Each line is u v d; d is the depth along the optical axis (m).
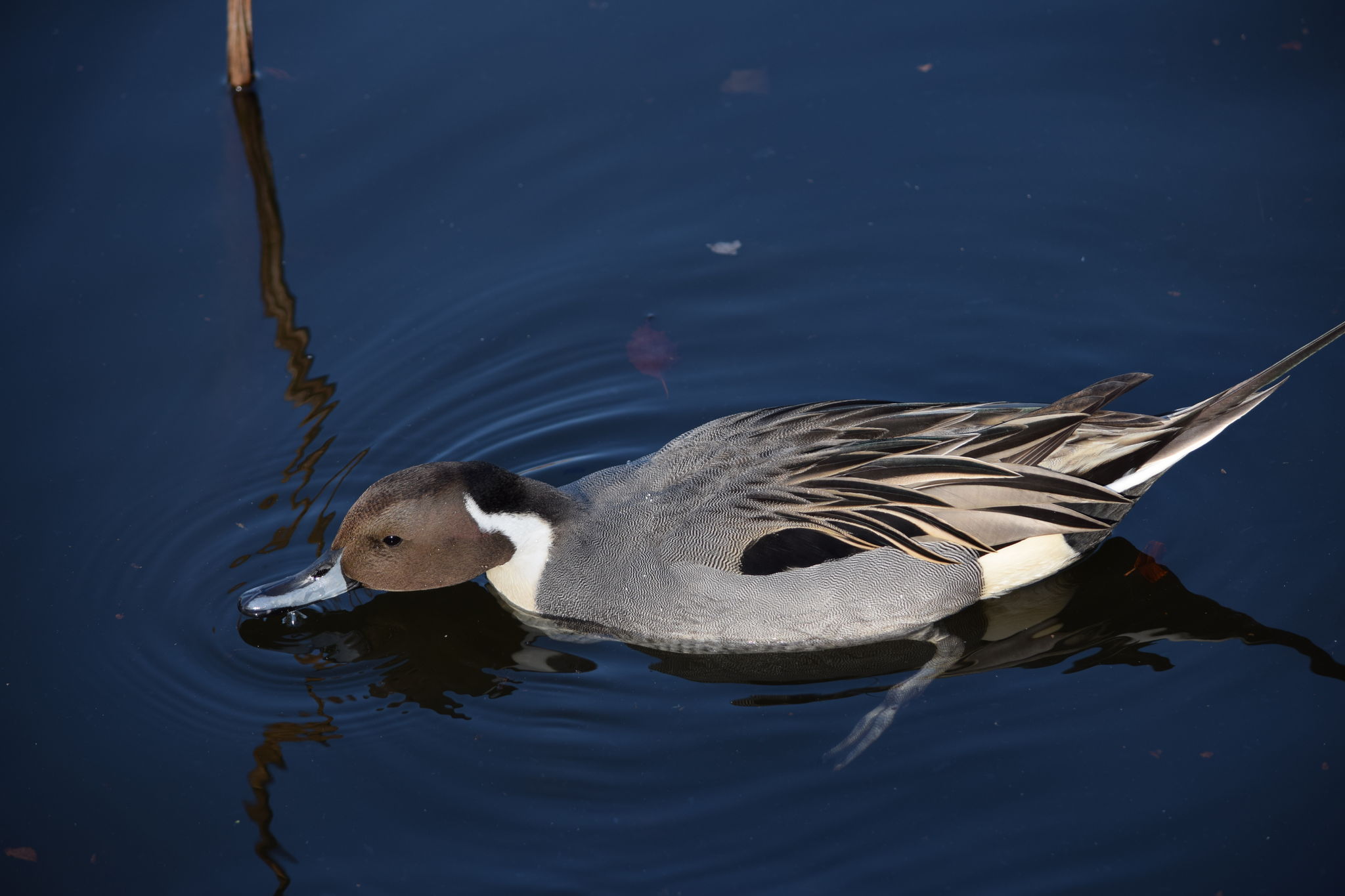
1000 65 12.00
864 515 8.07
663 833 7.09
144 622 8.49
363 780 7.47
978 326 10.40
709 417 10.00
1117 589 8.51
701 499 8.23
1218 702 7.60
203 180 11.19
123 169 11.20
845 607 8.06
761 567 7.98
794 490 8.10
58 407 9.69
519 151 11.59
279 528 9.10
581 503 8.51
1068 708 7.66
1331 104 11.28
